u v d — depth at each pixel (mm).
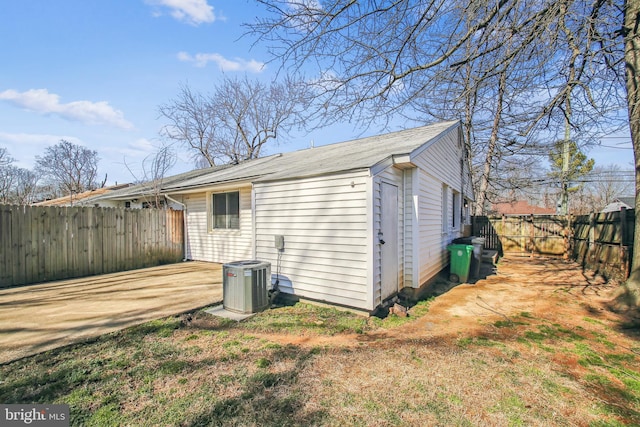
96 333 3836
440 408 2496
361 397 2631
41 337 3686
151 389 2680
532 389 2809
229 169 12352
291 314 4828
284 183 5703
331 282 5090
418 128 9602
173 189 10297
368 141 9398
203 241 10164
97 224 8078
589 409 2520
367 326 4371
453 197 10188
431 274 7246
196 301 5320
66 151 26844
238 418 2320
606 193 31578
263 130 24844
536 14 3709
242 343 3711
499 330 4359
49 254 7156
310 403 2533
